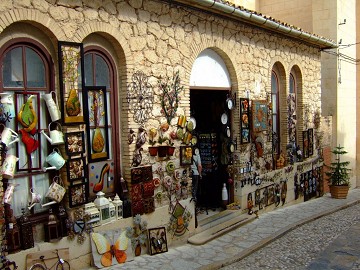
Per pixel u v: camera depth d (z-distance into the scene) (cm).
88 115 605
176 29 743
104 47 643
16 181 535
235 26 897
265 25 946
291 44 1146
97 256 609
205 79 848
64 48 564
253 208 983
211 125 980
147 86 688
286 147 1146
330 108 1457
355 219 1026
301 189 1228
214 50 863
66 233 569
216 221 865
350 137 1603
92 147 622
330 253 737
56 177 570
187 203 774
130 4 655
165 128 718
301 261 696
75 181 578
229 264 675
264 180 1033
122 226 650
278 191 1093
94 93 625
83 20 590
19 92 534
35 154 555
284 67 1116
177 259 675
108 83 655
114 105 663
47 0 545
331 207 1155
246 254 716
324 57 1454
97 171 638
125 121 663
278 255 727
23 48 541
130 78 659
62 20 564
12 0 507
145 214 688
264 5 1540
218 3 764
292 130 1184
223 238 803
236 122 930
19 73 538
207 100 986
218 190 972
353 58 1606
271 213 1036
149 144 696
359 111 1673
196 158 825
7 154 521
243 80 934
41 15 538
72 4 575
